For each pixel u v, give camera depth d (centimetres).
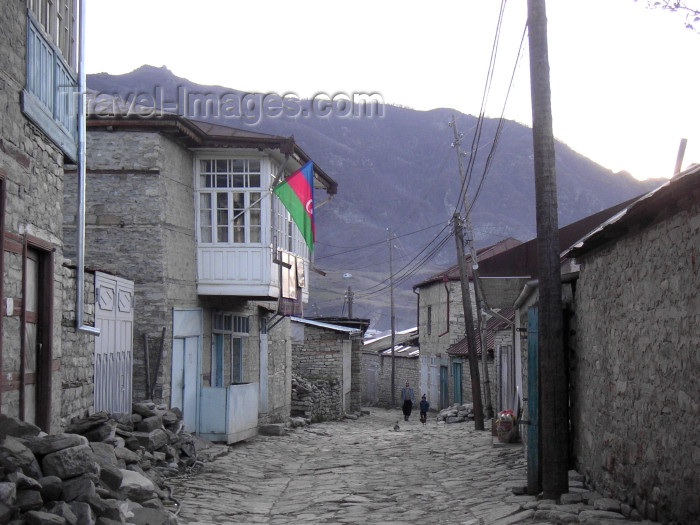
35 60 962
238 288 1873
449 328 3900
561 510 897
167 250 1703
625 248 891
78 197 1193
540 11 1020
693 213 691
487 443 1867
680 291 721
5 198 853
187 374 1805
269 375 2480
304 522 991
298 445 2045
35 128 968
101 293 1338
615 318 931
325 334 3447
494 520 923
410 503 1111
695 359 684
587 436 1077
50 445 719
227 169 1891
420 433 2450
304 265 2358
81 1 1163
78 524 668
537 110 1023
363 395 5725
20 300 922
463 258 2638
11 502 616
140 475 938
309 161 1842
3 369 870
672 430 737
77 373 1206
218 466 1509
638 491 834
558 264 1019
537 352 1094
